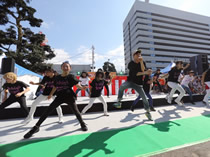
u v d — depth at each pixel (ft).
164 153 4.66
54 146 5.21
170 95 12.34
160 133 6.40
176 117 9.21
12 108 9.32
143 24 153.79
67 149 4.97
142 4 156.97
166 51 160.97
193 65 24.80
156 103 13.01
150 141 5.56
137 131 6.68
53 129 7.07
